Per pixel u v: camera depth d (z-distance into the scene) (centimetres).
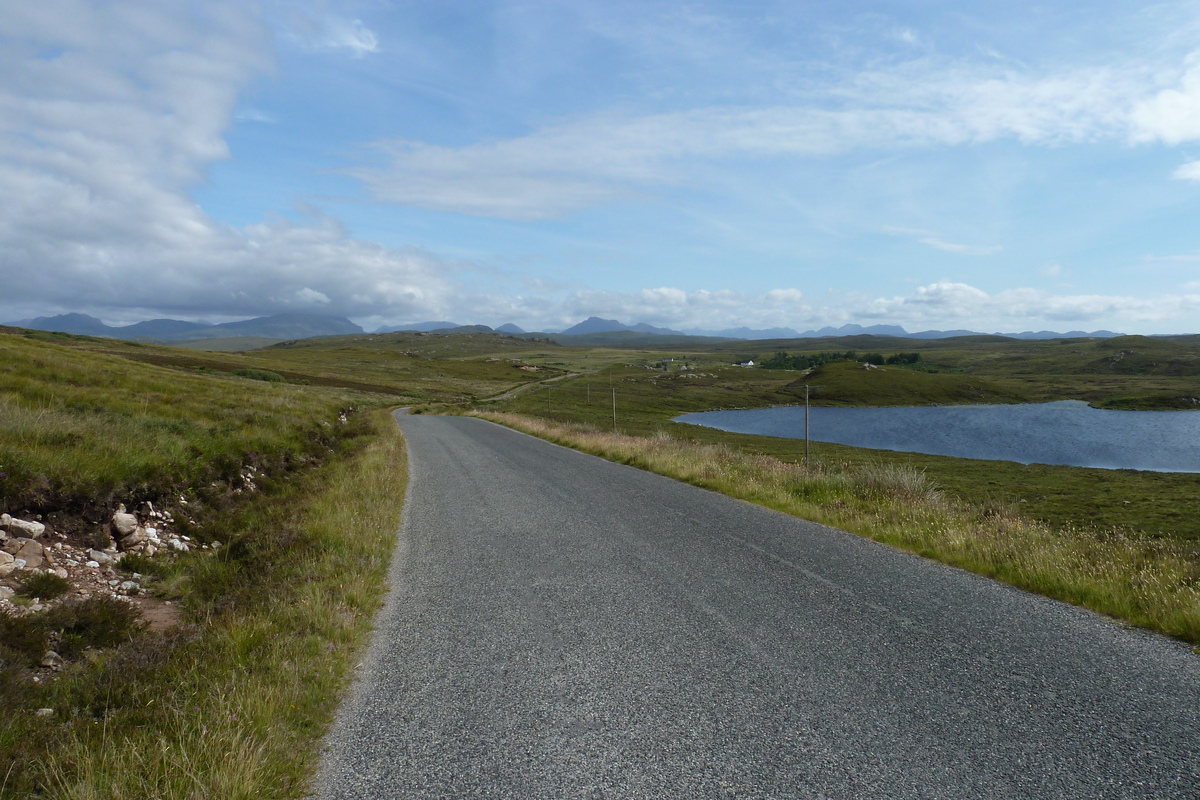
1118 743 320
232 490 1196
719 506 1077
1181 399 11050
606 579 656
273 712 370
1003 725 342
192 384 2592
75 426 1068
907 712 359
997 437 6575
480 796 295
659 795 290
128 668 468
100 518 831
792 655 446
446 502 1181
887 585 613
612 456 1916
